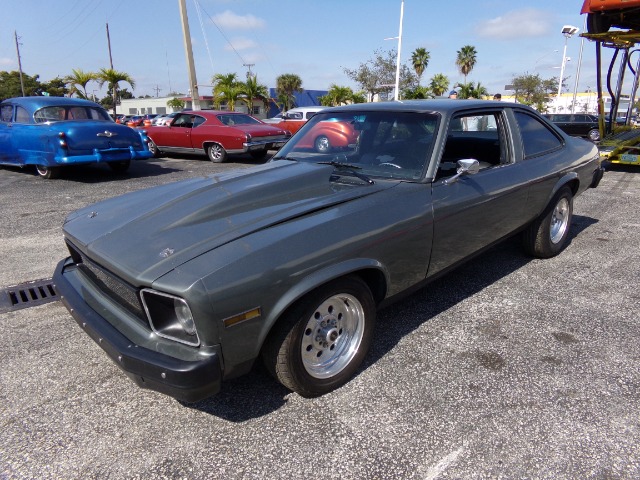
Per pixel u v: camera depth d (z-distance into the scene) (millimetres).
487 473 1995
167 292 1931
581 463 2039
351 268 2357
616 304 3576
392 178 2955
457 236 3123
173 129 12797
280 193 2662
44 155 8836
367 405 2449
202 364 1915
